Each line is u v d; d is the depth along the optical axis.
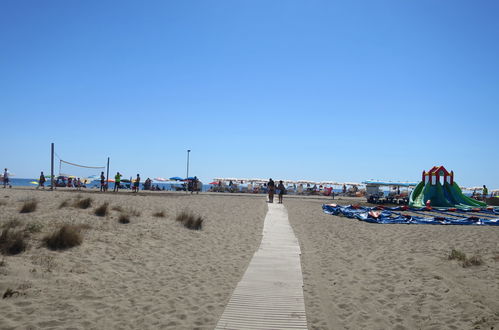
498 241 11.54
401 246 11.00
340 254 10.19
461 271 7.82
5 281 6.22
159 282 7.23
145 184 45.88
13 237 8.39
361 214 18.58
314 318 5.66
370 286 7.27
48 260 7.59
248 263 8.93
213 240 11.60
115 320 5.40
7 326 4.87
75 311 5.57
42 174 34.81
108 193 27.58
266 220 16.47
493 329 5.08
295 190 53.88
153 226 12.58
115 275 7.44
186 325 5.31
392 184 43.22
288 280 7.55
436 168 28.22
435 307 6.03
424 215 20.98
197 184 41.03
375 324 5.48
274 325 5.37
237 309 5.93
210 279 7.54
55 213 12.88
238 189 51.59
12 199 16.59
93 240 9.76
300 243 11.76
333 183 61.16
